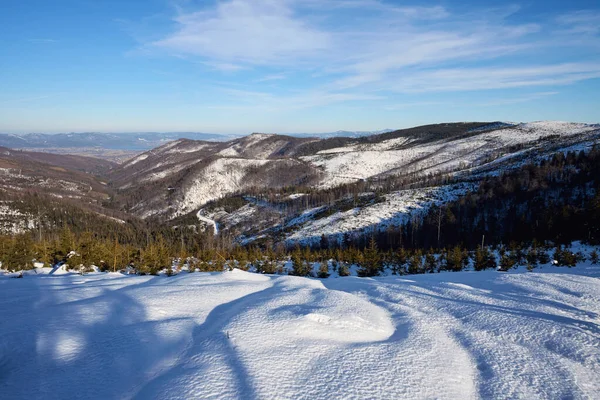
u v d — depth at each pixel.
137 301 12.62
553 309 10.68
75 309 11.48
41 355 7.75
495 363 7.20
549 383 6.32
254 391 5.75
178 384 6.01
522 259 42.72
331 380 6.23
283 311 10.42
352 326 9.41
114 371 7.00
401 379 6.36
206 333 8.98
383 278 21.89
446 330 9.36
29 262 33.56
